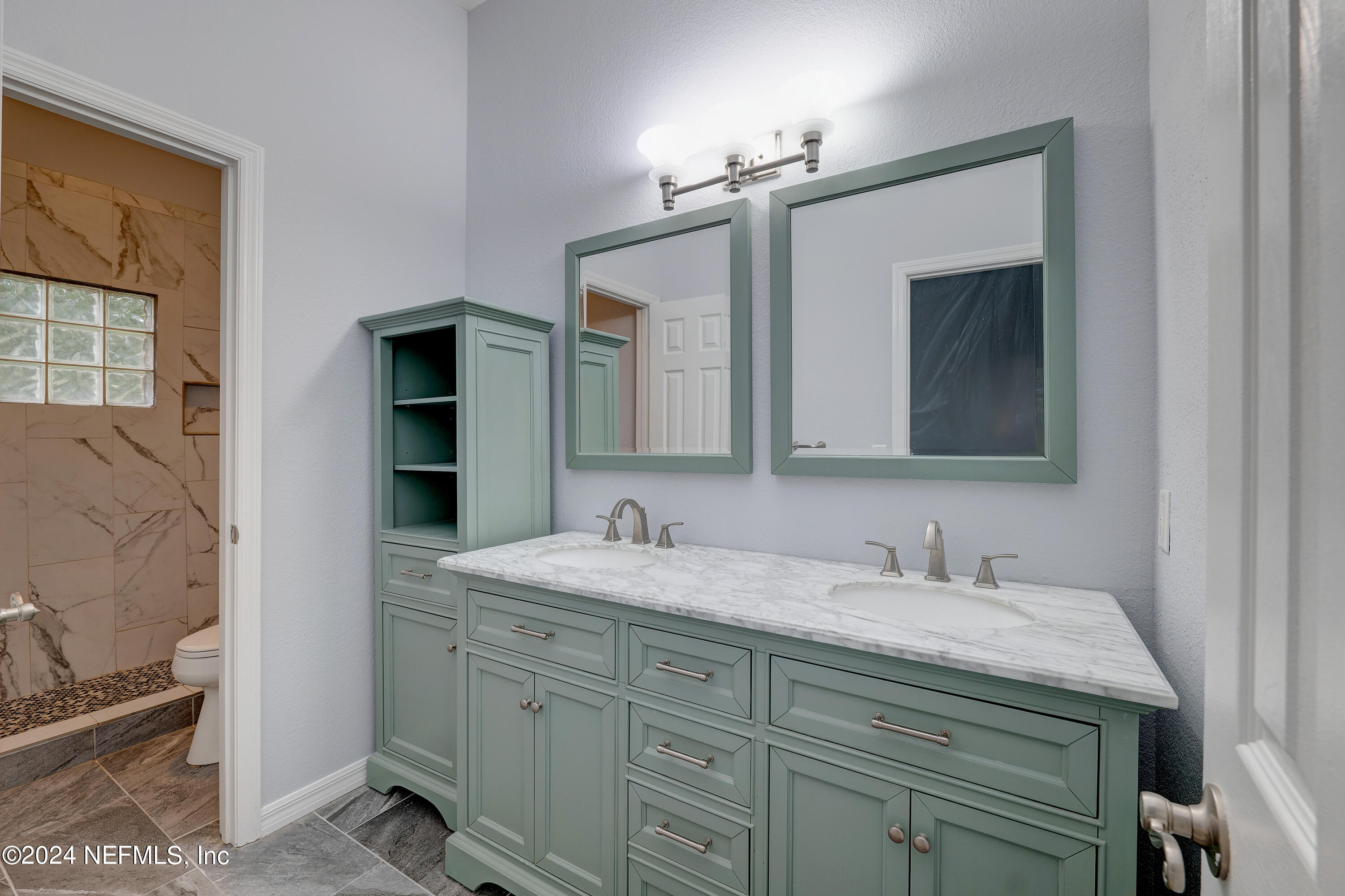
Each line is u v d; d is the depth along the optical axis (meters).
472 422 1.93
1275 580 0.37
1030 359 1.45
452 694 1.95
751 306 1.84
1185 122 1.06
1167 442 1.20
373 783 2.12
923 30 1.60
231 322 1.81
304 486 1.98
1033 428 1.45
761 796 1.20
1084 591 1.37
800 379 1.74
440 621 1.98
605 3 2.17
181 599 3.06
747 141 1.86
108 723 2.31
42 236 2.63
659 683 1.32
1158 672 0.91
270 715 1.88
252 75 1.84
